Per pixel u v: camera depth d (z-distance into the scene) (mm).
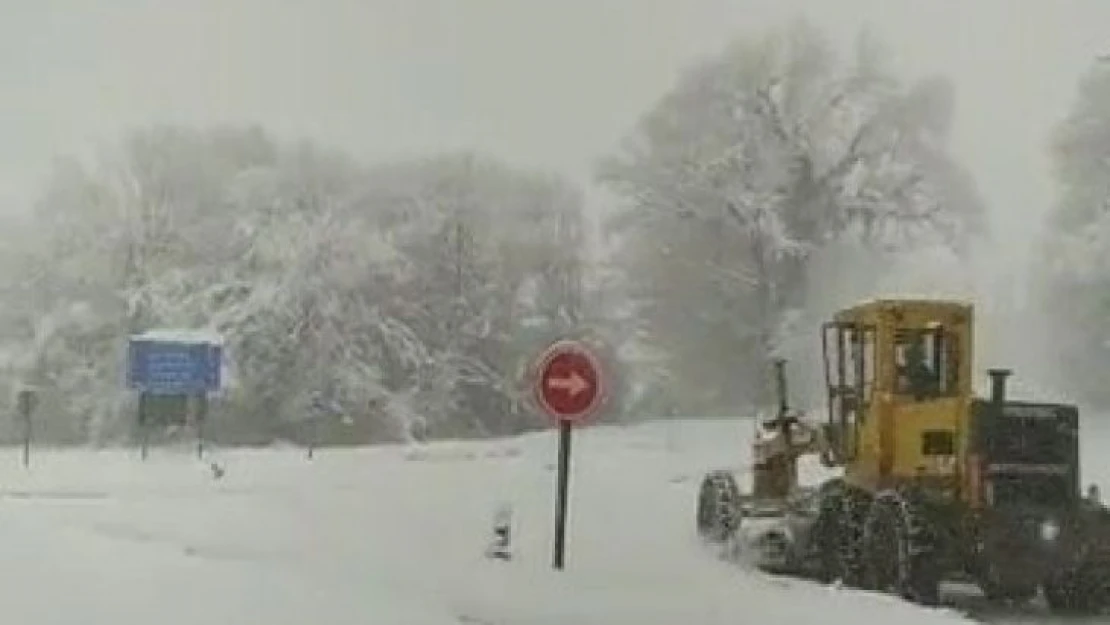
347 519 10852
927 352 11070
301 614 8359
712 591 9258
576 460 11953
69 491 12688
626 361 12430
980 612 9602
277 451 12711
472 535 10930
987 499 9852
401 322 12727
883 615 8664
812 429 11914
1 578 9516
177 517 11406
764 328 12375
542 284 12586
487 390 12547
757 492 11664
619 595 9055
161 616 8305
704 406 12367
